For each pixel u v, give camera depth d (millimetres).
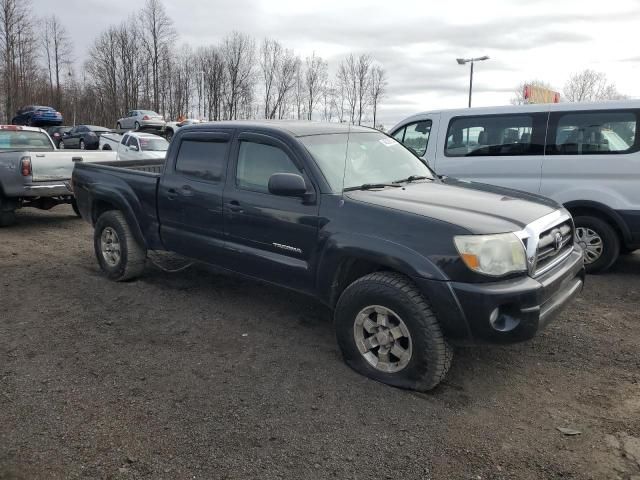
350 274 4023
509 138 6871
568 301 3812
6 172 8805
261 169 4473
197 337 4516
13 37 52500
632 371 3959
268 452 2959
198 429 3164
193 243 5051
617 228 6371
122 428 3166
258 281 4605
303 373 3867
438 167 7348
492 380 3812
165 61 61281
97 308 5195
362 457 2928
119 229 5801
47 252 7543
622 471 2809
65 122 63781
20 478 2725
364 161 4512
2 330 4633
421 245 3443
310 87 60750
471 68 28641
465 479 2760
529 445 3047
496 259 3305
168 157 5316
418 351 3484
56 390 3602
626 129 6160
